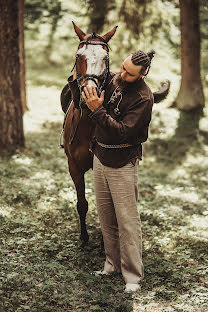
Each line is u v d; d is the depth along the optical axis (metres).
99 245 5.85
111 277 4.96
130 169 4.51
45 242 5.68
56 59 22.16
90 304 4.38
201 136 14.00
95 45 4.52
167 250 5.89
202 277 5.06
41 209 7.14
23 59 15.93
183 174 10.87
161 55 17.83
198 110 15.58
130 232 4.60
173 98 16.19
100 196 4.77
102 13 13.85
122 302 4.33
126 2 13.91
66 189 8.16
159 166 11.55
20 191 7.92
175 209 7.78
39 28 23.06
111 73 4.55
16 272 4.83
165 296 4.59
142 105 4.20
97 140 4.52
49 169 9.83
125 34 14.47
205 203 8.38
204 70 18.78
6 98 10.80
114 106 4.30
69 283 4.78
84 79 4.38
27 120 15.22
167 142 13.41
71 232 6.29
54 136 13.48
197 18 15.34
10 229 6.10
